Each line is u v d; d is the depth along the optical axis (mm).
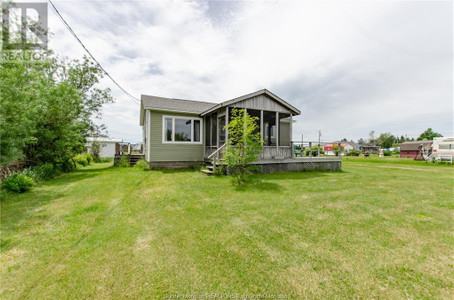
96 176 8047
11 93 5105
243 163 6605
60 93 8445
